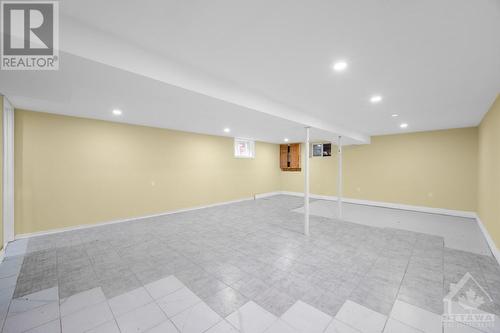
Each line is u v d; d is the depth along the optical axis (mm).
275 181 9922
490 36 1716
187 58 2188
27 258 3154
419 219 5492
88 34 1678
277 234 4266
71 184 4461
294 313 1986
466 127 5781
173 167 6188
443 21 1545
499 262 2957
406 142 6762
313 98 3410
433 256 3240
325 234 4270
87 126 4648
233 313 1987
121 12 1517
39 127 4082
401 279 2582
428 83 2750
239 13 1509
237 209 6707
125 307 2082
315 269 2826
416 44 1865
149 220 5332
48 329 1802
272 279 2582
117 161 5098
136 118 4613
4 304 2125
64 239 3934
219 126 5434
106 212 4934
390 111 4176
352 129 6129
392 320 1897
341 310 2027
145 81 2123
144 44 1941
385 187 7180
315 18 1547
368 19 1546
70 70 1899
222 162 7566
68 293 2311
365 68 2352
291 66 2340
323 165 8797
